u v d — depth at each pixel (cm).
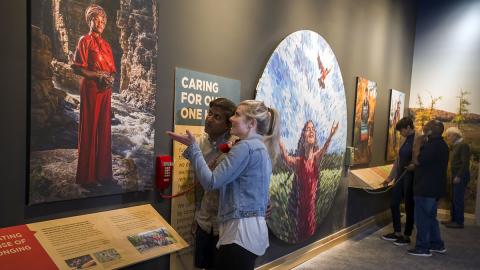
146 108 209
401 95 614
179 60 231
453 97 634
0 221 154
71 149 175
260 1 298
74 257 162
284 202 331
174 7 226
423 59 661
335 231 441
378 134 543
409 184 450
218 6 258
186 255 242
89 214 186
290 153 336
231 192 185
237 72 278
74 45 173
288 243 349
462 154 548
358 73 466
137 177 207
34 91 159
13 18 154
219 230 192
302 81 347
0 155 153
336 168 420
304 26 355
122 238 186
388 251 423
